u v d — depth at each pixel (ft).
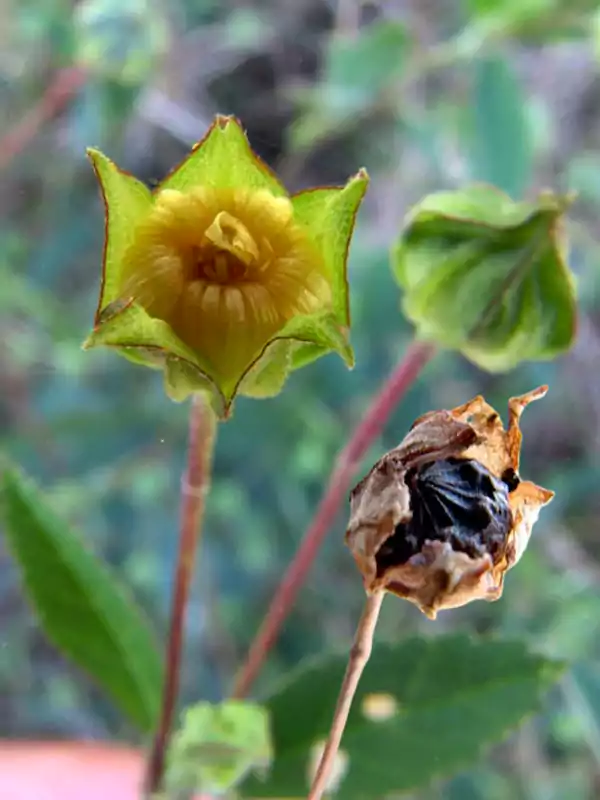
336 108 0.25
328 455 0.27
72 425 0.27
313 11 0.34
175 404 0.27
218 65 0.33
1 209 0.31
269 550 0.28
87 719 0.31
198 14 0.33
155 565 0.27
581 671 0.17
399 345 0.26
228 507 0.27
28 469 0.28
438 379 0.28
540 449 0.33
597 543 0.31
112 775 0.26
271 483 0.28
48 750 0.27
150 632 0.15
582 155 0.32
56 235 0.31
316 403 0.26
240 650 0.29
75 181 0.31
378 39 0.24
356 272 0.23
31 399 0.30
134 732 0.30
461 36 0.23
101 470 0.27
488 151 0.20
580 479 0.29
